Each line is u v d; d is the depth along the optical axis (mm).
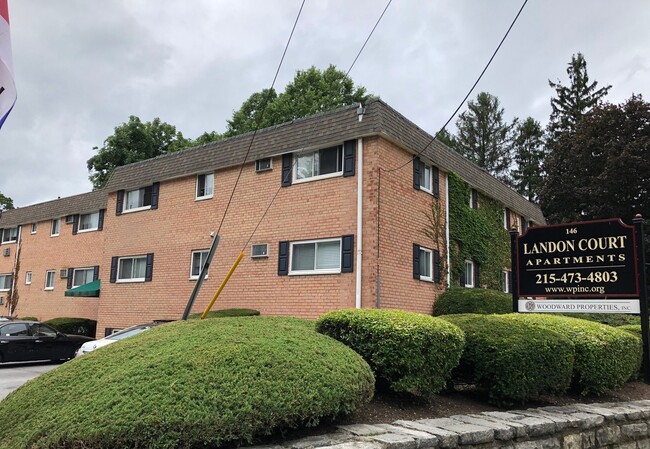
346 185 12828
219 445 3531
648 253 24781
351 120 12961
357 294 12023
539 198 30672
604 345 7008
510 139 45875
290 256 13539
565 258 8469
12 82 5898
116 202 18906
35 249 25922
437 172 15094
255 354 4133
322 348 4582
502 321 6645
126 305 17609
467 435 4324
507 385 5777
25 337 15203
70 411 3555
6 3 5922
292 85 34000
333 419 4238
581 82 39688
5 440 3623
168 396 3535
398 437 3936
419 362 5133
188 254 16109
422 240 13930
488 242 17469
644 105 27703
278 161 14359
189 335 4746
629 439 6125
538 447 4941
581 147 28875
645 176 26281
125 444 3281
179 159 17109
